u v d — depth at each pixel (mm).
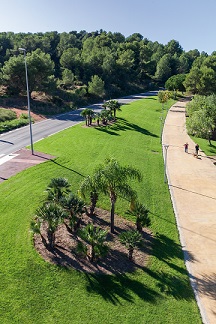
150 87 113500
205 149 42750
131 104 74188
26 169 28719
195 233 21172
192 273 16984
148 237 20094
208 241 20219
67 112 64688
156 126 55156
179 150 41594
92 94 82125
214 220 23125
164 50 157000
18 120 51750
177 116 65438
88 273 16109
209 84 79188
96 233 17109
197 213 24141
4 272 15531
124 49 122750
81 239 18859
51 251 17438
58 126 50125
